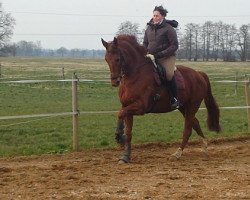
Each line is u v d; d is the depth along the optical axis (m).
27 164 8.62
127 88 8.43
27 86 30.53
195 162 8.76
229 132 13.10
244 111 18.05
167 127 13.88
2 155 9.64
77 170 7.89
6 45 81.94
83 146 10.74
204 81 9.77
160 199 5.93
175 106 8.95
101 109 18.19
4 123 14.12
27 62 91.94
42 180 7.05
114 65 8.05
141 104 8.38
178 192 6.29
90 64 84.94
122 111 8.30
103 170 7.88
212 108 10.02
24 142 11.33
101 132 12.81
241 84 31.36
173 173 7.64
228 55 112.75
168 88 8.85
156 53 8.74
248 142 11.57
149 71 8.59
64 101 21.69
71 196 6.08
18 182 6.95
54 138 11.88
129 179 7.16
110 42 8.21
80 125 14.05
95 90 28.50
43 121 14.70
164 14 8.84
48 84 32.59
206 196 6.05
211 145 11.08
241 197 6.00
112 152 9.95
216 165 8.41
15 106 19.02
